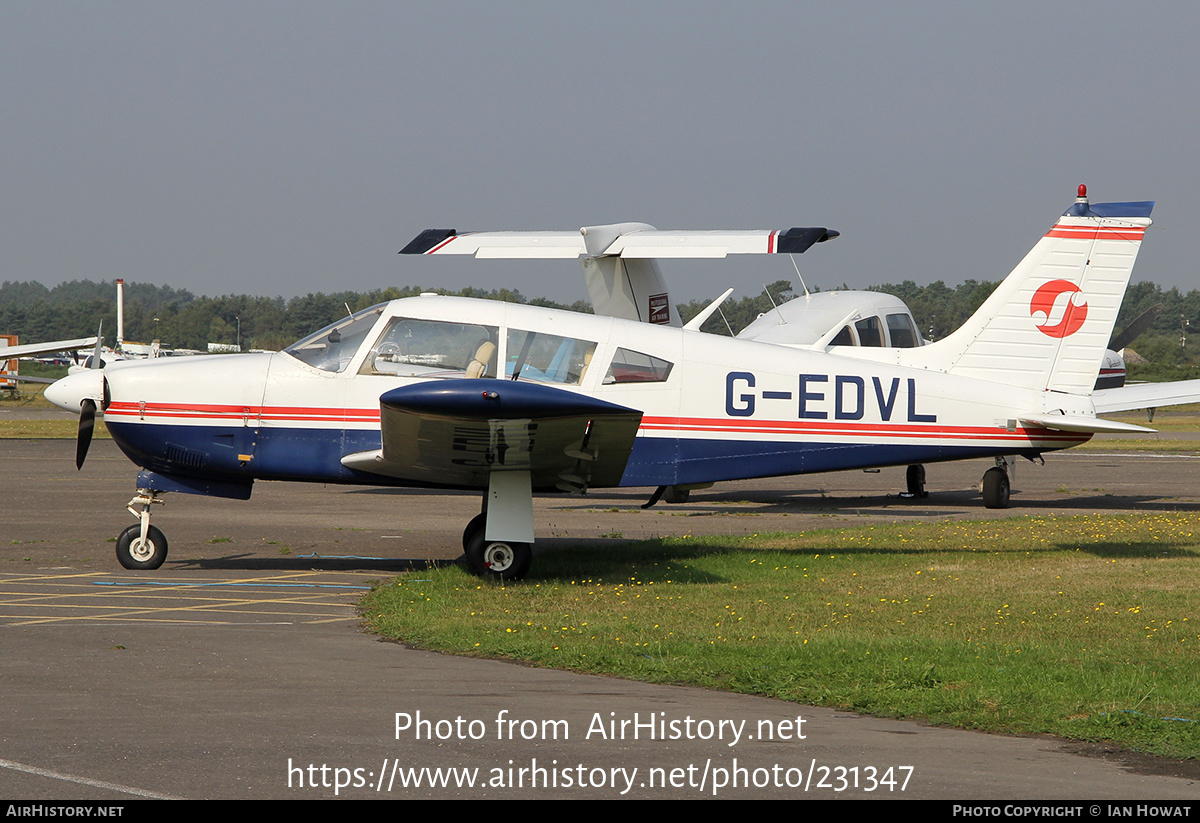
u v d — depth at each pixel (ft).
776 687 56.49
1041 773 43.83
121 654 62.90
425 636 68.95
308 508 157.58
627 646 65.62
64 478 200.54
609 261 175.94
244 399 96.94
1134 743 47.60
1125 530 127.34
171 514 146.82
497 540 92.12
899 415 111.24
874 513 157.07
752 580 93.15
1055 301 126.93
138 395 96.53
